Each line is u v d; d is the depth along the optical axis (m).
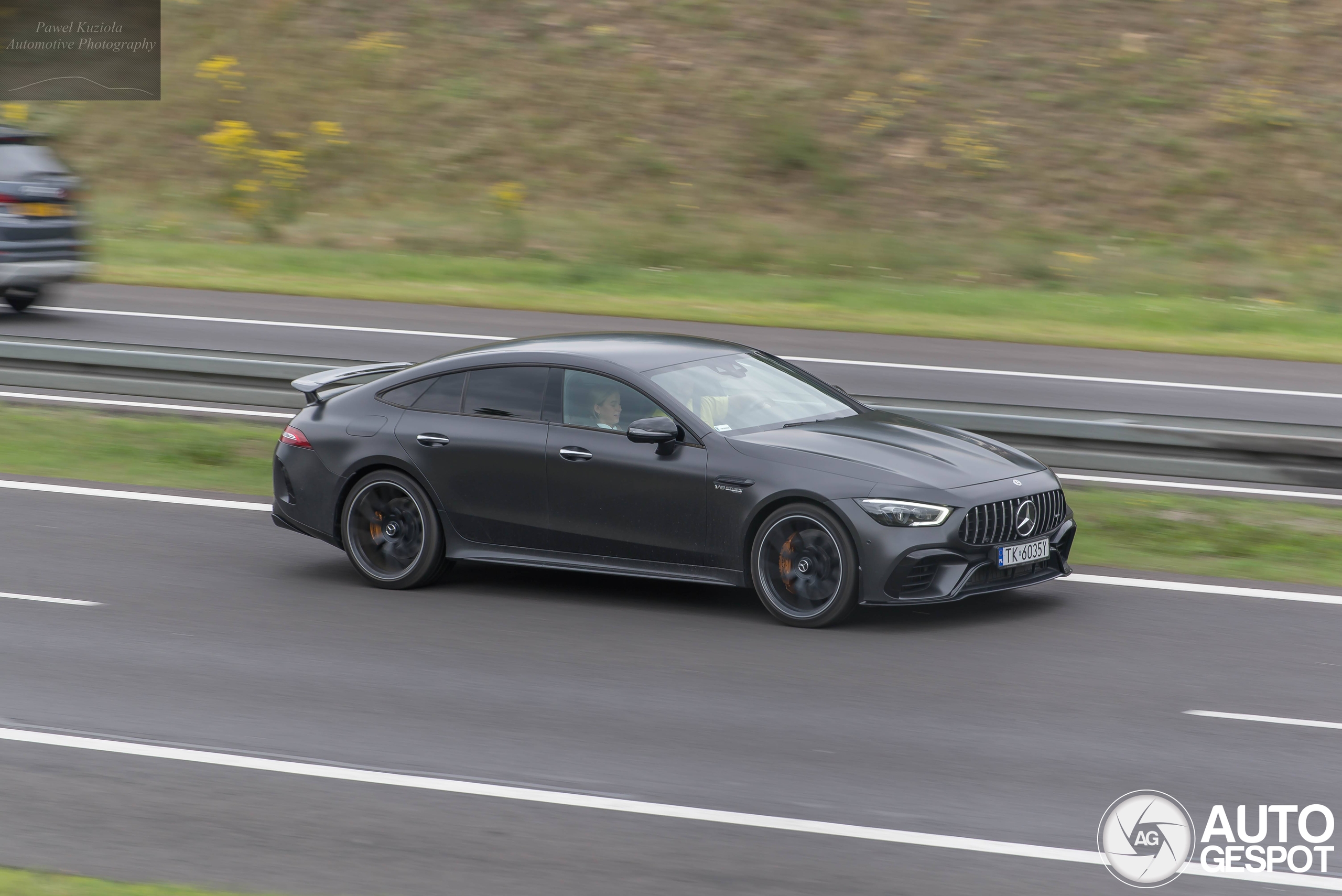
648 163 38.59
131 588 11.49
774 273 32.12
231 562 12.34
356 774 7.80
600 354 11.32
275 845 6.91
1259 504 14.41
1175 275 31.31
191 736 8.37
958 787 7.62
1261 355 23.70
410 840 6.97
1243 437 13.80
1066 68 39.69
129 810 7.33
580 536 10.99
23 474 15.41
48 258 23.16
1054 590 11.44
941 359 22.47
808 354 22.55
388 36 44.94
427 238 35.06
